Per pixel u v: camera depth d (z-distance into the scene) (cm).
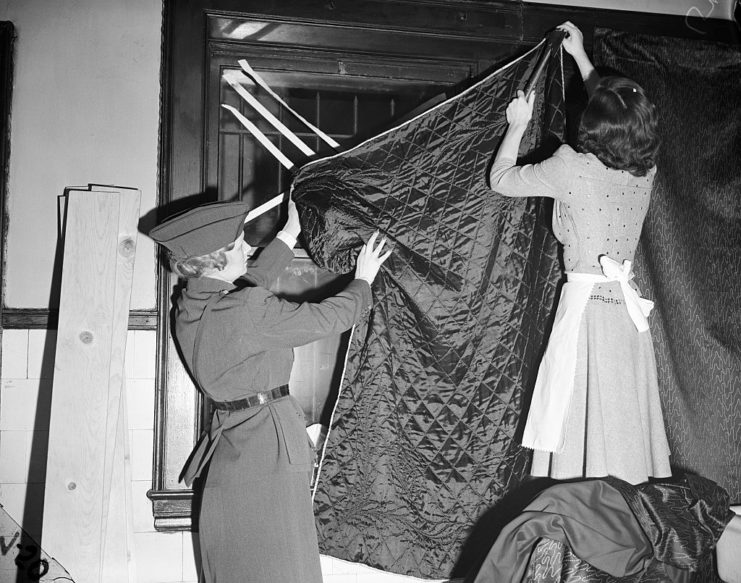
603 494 198
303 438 203
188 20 279
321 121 305
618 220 211
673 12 309
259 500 192
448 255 240
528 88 229
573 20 302
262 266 233
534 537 197
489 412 245
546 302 237
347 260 239
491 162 239
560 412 207
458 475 246
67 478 241
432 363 244
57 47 274
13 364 264
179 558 266
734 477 270
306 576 193
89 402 245
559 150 211
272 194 297
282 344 197
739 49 285
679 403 268
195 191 276
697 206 275
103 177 274
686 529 201
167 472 266
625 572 195
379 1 292
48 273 269
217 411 208
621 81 205
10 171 270
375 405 244
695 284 273
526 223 243
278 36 287
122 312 251
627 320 213
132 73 277
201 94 278
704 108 280
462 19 297
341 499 242
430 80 300
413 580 274
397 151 241
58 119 273
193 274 202
